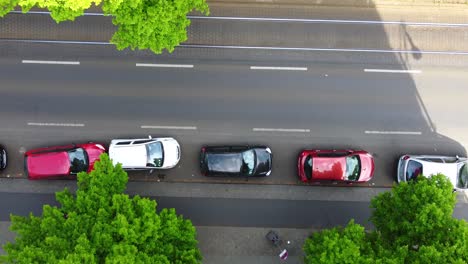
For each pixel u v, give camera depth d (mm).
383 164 30797
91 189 23438
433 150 30953
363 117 30922
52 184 30047
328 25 30969
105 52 30469
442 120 30953
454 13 30938
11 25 30266
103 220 22688
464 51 30953
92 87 30375
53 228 22672
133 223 22641
